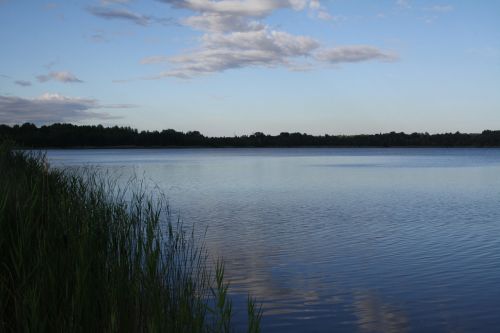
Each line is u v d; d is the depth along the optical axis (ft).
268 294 31.89
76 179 35.04
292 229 57.62
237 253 44.06
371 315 28.27
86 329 17.46
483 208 76.95
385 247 47.26
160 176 153.48
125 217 27.17
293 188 113.19
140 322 19.44
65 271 18.71
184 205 80.07
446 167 216.33
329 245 48.11
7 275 18.72
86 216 24.29
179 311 19.30
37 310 16.22
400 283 34.88
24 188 24.43
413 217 67.41
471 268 38.93
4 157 37.01
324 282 34.96
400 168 206.80
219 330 19.51
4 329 16.56
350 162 286.25
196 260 39.37
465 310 29.32
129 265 22.06
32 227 19.84
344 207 78.54
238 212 71.97
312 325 26.78
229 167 219.82
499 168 204.54
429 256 43.27
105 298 19.01
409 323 27.32
